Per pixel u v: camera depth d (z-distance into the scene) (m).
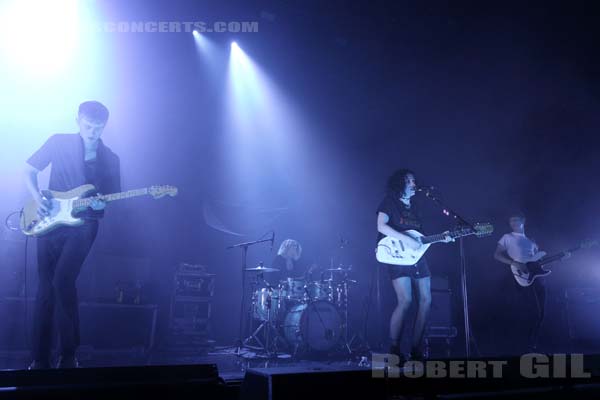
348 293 7.05
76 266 3.31
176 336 6.48
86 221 3.37
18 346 5.59
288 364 5.04
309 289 6.49
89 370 2.67
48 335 3.22
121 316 6.60
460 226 4.44
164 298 7.18
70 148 3.47
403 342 6.89
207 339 6.68
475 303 7.66
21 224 3.34
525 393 3.21
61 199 3.31
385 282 7.73
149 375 2.81
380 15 7.57
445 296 6.98
